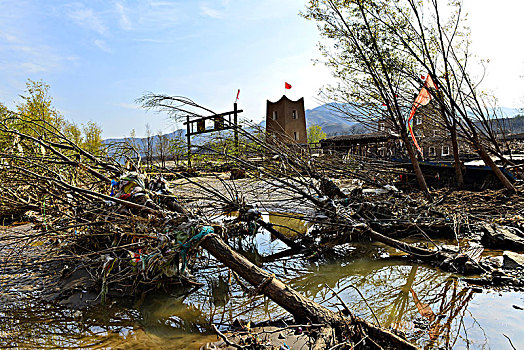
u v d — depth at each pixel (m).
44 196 7.40
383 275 5.73
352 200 7.95
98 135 21.52
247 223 7.43
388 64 11.02
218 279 5.71
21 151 7.59
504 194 10.15
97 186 8.23
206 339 3.90
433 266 6.01
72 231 6.38
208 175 8.68
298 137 29.53
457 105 10.83
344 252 6.91
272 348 3.59
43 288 5.30
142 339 3.90
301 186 8.87
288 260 6.56
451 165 12.72
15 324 4.26
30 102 16.53
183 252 4.96
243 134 8.55
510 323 4.02
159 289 5.21
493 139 11.39
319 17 11.17
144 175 6.51
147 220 5.41
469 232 7.59
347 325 3.73
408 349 3.42
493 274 5.31
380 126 12.39
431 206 8.58
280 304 4.19
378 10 10.68
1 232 8.06
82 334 4.03
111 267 5.00
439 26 10.59
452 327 4.00
